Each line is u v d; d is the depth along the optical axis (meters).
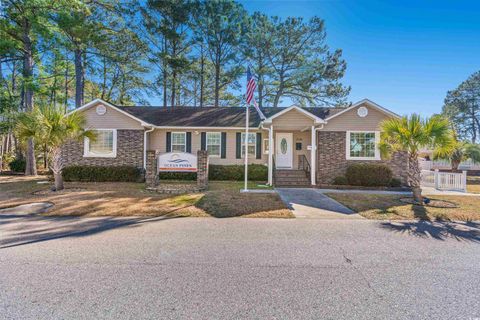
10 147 22.67
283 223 5.78
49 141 9.38
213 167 14.34
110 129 13.93
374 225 5.66
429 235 4.97
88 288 2.89
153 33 20.84
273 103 25.27
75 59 19.02
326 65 22.05
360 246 4.34
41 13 14.62
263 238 4.73
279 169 14.30
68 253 3.91
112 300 2.65
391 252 4.07
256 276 3.22
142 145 13.98
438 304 2.63
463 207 7.42
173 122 15.19
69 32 16.48
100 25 18.31
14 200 7.86
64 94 22.62
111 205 7.30
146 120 15.29
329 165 12.97
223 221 5.90
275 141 15.03
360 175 11.91
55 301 2.62
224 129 14.95
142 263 3.57
